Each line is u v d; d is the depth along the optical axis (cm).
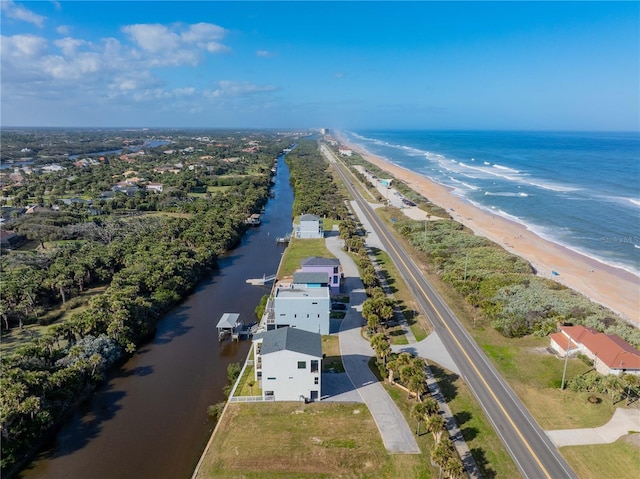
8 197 19250
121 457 5262
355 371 6575
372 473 4684
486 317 8306
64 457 5250
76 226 13975
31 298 8512
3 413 5062
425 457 4875
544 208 17662
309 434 5241
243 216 16225
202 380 6838
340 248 12644
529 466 4769
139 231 13588
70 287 9544
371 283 9362
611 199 19112
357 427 5353
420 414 5147
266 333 6322
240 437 5216
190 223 14588
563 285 9712
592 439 5162
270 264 12200
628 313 8750
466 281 9806
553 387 6166
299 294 7819
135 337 7775
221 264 12188
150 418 5959
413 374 5853
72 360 6600
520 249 12719
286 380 5800
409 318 8331
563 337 7194
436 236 13312
